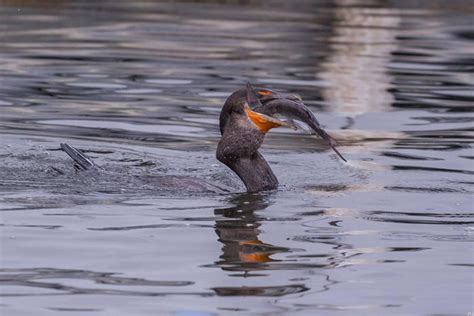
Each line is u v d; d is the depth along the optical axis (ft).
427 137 49.08
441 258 30.53
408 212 35.73
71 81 61.46
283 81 62.90
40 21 85.46
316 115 53.98
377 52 75.15
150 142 46.70
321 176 41.14
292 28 86.12
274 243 31.58
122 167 41.34
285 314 25.90
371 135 49.62
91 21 86.84
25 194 36.35
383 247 31.50
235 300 26.76
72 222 33.22
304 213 35.22
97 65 66.95
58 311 25.76
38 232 32.01
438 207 36.45
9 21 84.89
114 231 32.40
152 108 54.49
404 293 27.53
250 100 37.29
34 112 52.54
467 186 39.60
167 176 38.93
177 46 75.61
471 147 46.85
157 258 29.89
